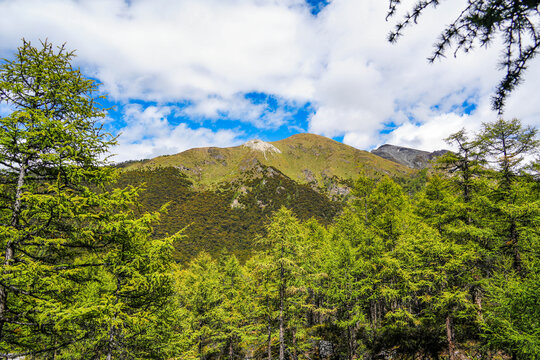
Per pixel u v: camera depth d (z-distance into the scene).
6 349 6.59
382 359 19.53
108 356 10.80
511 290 10.18
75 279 7.34
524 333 9.13
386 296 19.59
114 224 7.37
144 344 12.84
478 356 15.44
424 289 18.33
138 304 9.99
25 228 6.46
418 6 3.99
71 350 10.56
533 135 15.38
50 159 6.65
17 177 7.09
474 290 16.05
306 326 28.45
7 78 7.23
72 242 7.42
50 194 7.04
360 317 19.14
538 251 12.27
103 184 8.05
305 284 19.53
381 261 19.73
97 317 6.84
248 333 23.92
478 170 17.98
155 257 9.66
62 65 8.01
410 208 27.19
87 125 7.84
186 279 27.03
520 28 3.60
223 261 44.47
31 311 6.25
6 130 6.42
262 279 19.09
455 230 16.95
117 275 9.98
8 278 5.96
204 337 24.41
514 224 14.48
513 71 3.66
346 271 20.53
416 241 18.02
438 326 17.95
